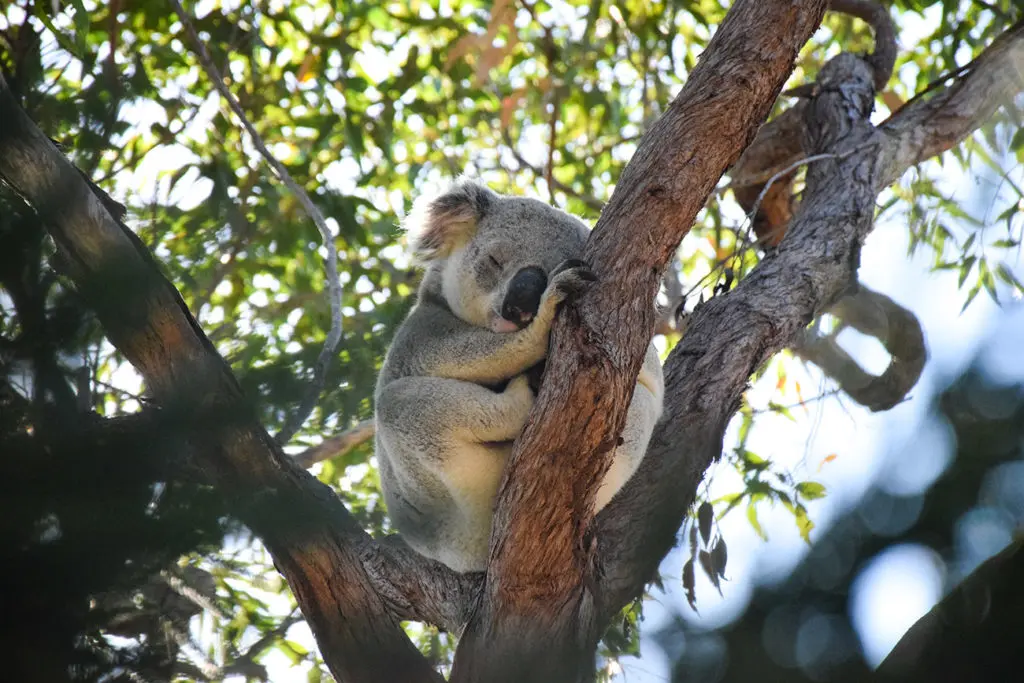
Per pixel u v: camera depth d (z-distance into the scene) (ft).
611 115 48.91
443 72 47.16
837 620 10.93
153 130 40.98
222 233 37.40
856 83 37.32
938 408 11.02
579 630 22.31
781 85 22.90
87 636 16.12
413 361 27.58
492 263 28.12
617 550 25.18
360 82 45.09
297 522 20.77
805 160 30.50
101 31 43.39
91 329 17.98
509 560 21.70
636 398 25.81
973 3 41.91
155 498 16.33
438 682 23.38
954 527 10.50
